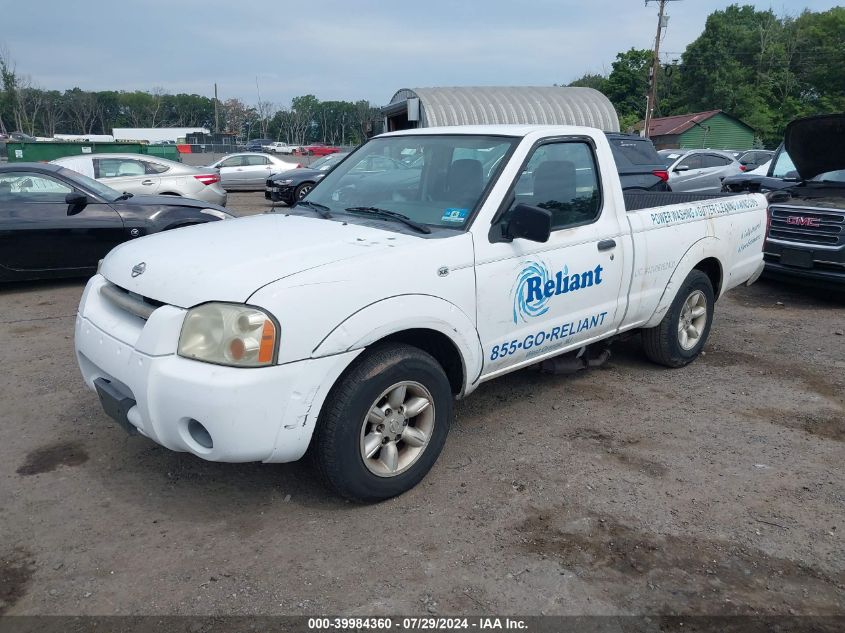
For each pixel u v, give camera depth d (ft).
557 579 9.56
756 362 18.79
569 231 13.69
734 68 218.79
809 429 14.51
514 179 12.78
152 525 10.78
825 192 26.84
